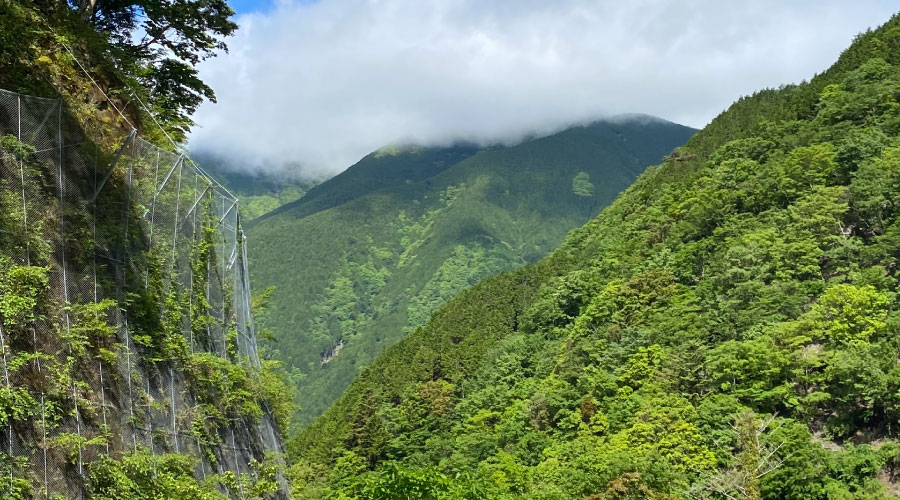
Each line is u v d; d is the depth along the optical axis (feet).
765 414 185.98
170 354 64.95
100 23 93.25
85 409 50.08
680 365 213.05
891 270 230.48
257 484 76.02
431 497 62.54
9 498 40.63
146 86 91.25
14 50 60.54
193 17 97.25
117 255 60.03
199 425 66.90
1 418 41.98
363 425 276.82
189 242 76.18
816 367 198.80
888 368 181.68
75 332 50.70
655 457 163.43
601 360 245.04
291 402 105.19
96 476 48.73
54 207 52.60
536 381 279.90
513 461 179.93
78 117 61.46
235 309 89.51
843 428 180.65
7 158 48.57
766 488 157.89
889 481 161.48
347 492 65.77
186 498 56.29
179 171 75.72
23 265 47.91
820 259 253.24
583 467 157.69
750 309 230.27
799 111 391.24
